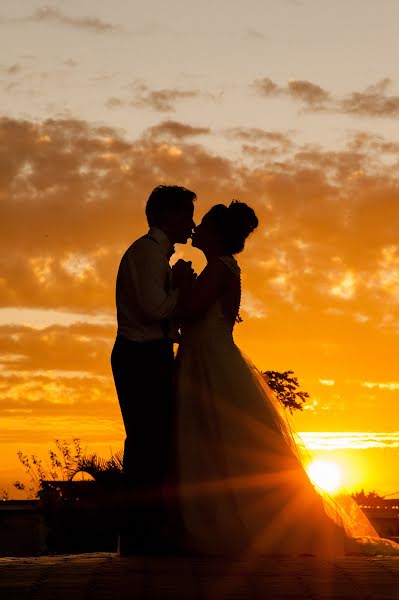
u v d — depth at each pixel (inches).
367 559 253.9
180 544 271.3
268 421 283.9
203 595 190.1
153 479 273.4
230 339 291.3
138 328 274.5
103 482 610.9
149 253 272.8
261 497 275.6
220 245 290.8
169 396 277.7
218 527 271.0
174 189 279.3
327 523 277.0
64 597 188.2
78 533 648.4
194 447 279.3
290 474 279.3
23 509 992.2
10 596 189.5
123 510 275.6
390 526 700.7
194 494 274.5
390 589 195.9
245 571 221.9
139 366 273.4
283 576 213.6
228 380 284.5
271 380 611.5
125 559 256.1
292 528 273.9
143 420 273.7
